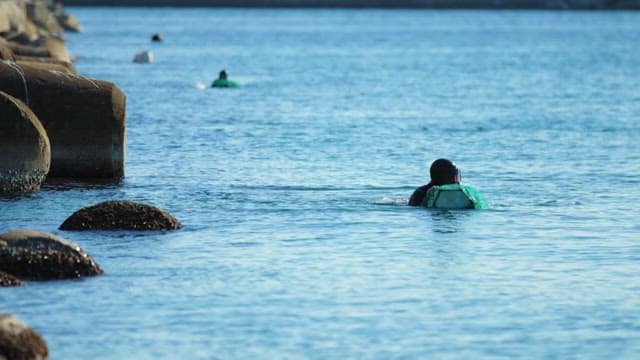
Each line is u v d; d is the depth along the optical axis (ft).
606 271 176.24
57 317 150.20
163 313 152.76
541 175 271.08
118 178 253.44
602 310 156.46
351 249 187.93
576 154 310.04
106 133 250.78
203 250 185.26
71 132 249.34
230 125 372.79
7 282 162.20
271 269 174.70
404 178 262.26
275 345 141.69
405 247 189.67
